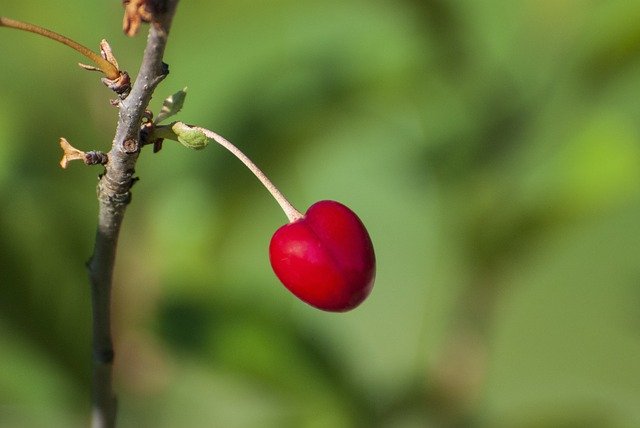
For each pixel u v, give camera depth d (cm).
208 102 40
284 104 39
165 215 39
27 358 38
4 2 39
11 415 39
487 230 39
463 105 40
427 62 40
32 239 37
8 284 37
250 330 38
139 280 38
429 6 39
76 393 38
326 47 40
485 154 40
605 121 39
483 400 40
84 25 39
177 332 38
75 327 37
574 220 39
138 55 39
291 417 39
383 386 39
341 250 34
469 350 39
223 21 40
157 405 39
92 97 39
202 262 38
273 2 40
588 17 40
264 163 39
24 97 39
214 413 40
